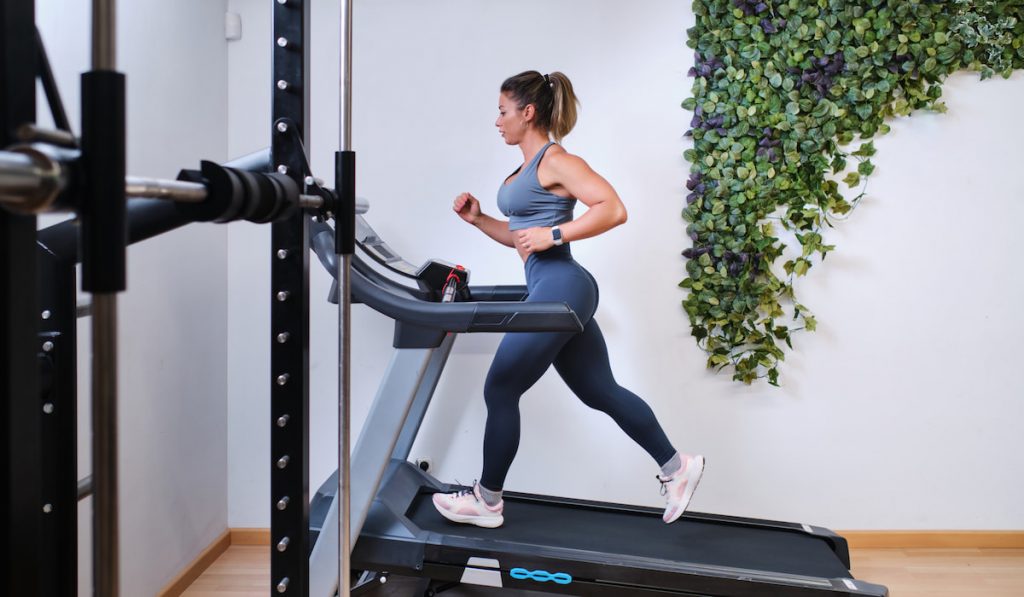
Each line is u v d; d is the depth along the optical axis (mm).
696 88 2609
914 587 2412
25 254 619
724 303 2656
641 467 2748
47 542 1151
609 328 2721
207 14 2537
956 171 2674
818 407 2734
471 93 2709
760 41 2580
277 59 1068
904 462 2740
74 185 522
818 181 2623
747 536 2129
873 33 2570
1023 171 2670
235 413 2762
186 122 2389
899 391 2729
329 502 2039
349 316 1034
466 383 2764
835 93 2582
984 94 2652
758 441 2736
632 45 2662
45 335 1140
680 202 2680
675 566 1839
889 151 2672
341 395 1030
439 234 2740
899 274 2701
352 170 1023
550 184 2027
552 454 2758
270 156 1115
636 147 2676
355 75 2717
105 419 546
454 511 2068
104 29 529
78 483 1244
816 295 2707
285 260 1121
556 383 2746
